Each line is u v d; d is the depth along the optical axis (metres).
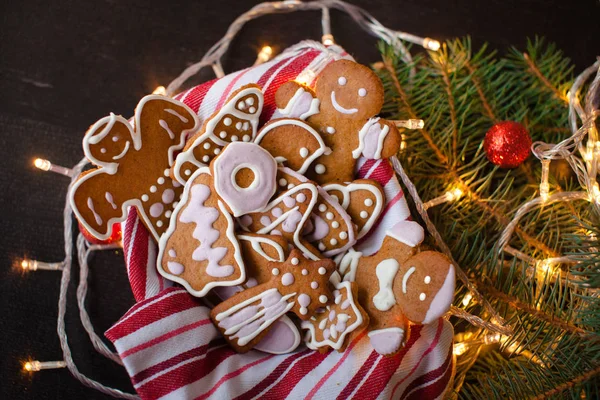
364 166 0.56
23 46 0.69
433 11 0.71
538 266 0.60
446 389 0.57
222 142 0.54
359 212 0.55
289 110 0.55
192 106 0.57
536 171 0.66
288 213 0.53
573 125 0.61
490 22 0.71
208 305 0.56
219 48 0.71
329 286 0.54
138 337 0.52
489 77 0.65
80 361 0.67
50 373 0.66
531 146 0.58
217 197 0.53
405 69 0.65
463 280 0.57
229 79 0.58
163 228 0.55
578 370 0.54
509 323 0.58
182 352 0.53
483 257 0.63
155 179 0.54
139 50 0.70
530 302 0.57
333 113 0.55
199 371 0.53
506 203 0.63
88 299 0.67
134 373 0.52
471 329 0.63
